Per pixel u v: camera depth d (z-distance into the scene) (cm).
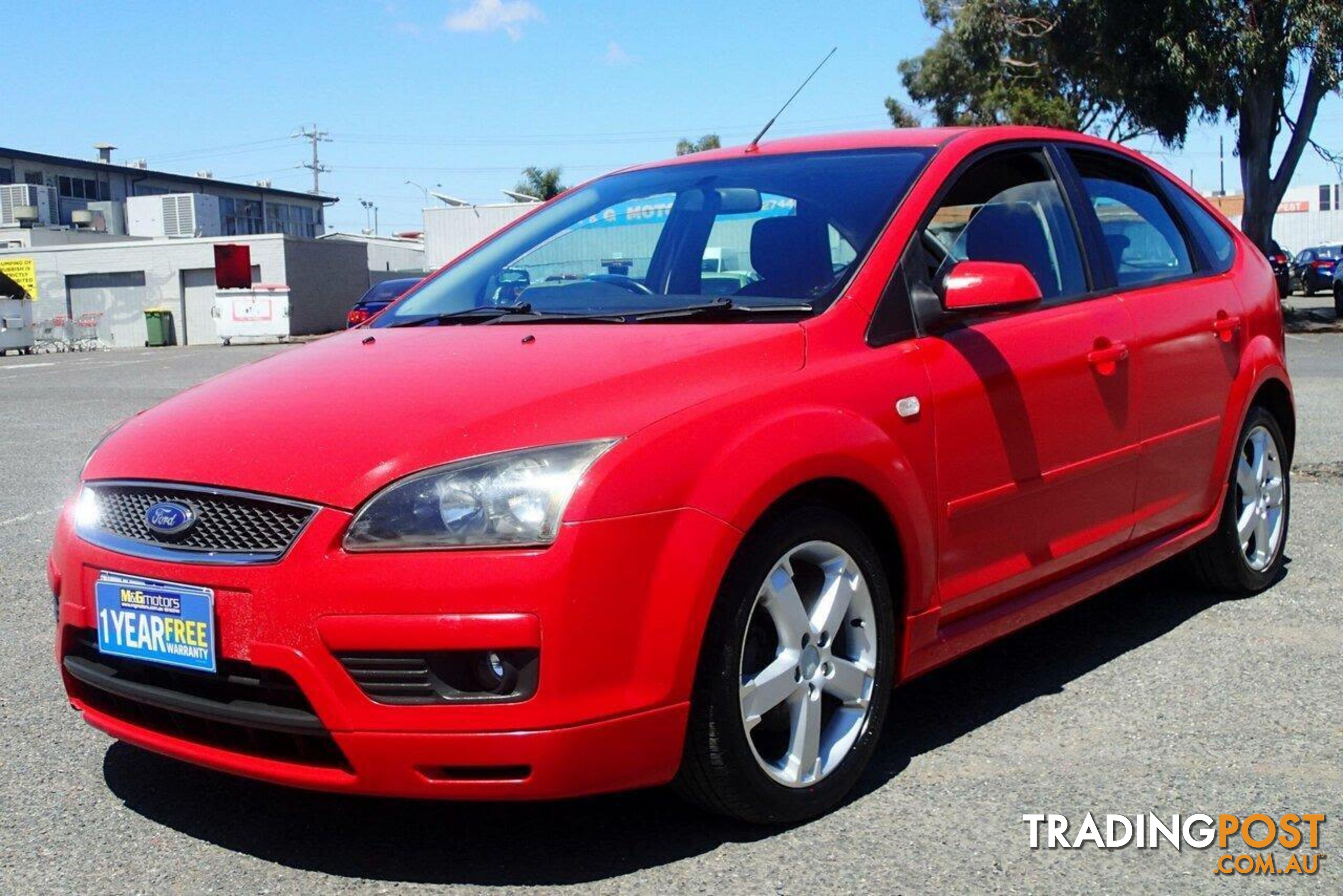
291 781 267
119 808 313
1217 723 358
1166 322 421
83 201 6825
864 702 309
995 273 325
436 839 293
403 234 6694
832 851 283
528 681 253
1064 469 371
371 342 351
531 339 322
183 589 270
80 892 270
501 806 310
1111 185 438
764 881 269
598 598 255
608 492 258
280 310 3812
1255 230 2662
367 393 295
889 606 315
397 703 255
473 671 255
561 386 280
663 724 264
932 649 331
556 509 255
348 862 282
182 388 1695
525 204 3747
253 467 272
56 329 4066
